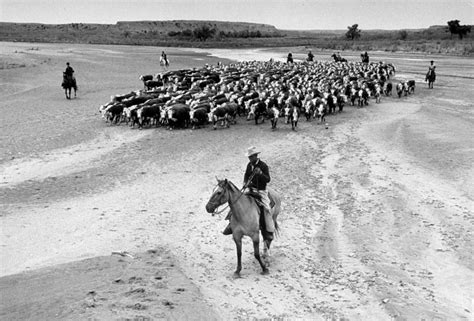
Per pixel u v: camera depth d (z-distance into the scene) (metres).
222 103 30.08
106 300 9.34
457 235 13.39
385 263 11.80
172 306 9.25
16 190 17.28
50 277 10.52
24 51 81.81
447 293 10.23
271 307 9.72
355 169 20.05
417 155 21.84
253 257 12.34
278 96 32.16
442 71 57.97
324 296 10.21
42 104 35.81
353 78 42.91
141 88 45.69
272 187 17.91
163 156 22.28
